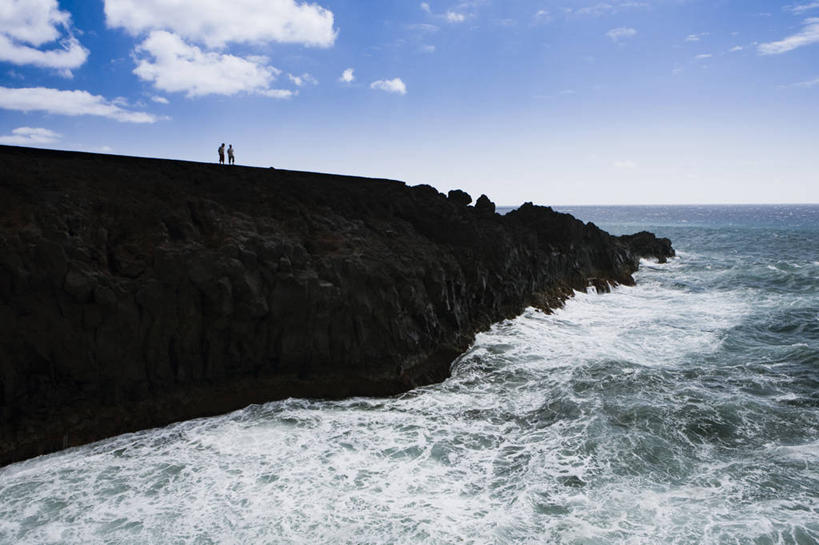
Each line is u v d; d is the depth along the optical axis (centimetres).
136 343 1312
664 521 927
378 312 1582
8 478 1074
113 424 1264
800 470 1091
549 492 1027
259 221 1684
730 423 1301
